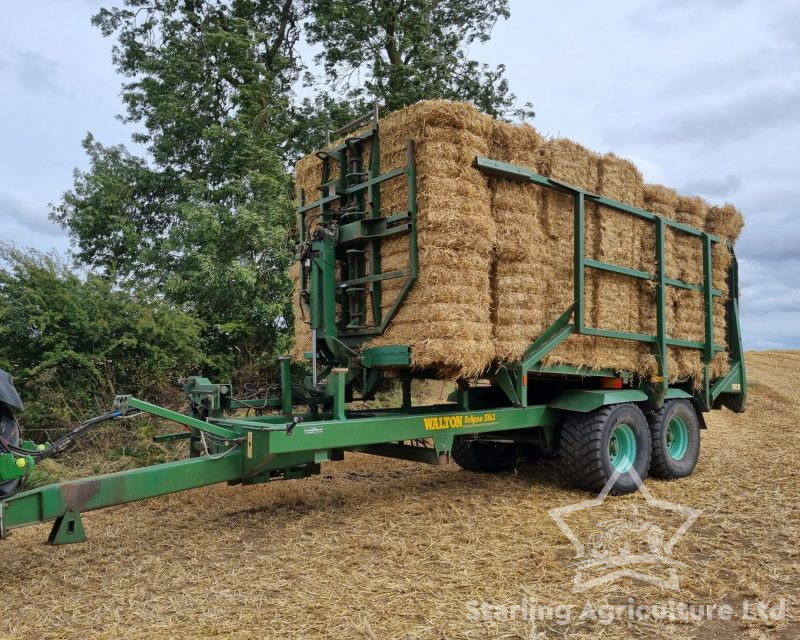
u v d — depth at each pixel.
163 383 8.37
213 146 13.03
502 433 6.41
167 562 4.09
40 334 7.39
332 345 5.35
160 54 14.10
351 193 5.55
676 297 7.11
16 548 4.50
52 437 7.18
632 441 6.13
